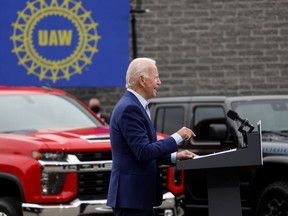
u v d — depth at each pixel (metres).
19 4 26.53
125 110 11.53
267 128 18.66
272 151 17.36
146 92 11.74
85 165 16.55
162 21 30.39
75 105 19.44
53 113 18.84
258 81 30.25
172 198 17.20
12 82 26.56
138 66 11.71
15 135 17.19
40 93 19.33
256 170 17.70
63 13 26.48
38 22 26.52
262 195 17.36
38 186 16.39
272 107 19.02
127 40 26.52
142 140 11.42
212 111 19.80
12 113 18.44
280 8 30.19
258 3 30.19
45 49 26.50
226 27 30.28
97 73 26.52
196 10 30.30
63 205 16.31
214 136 17.77
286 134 18.31
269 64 30.25
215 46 30.30
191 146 19.50
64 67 26.50
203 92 30.42
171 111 20.44
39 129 18.25
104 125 19.27
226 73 30.33
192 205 19.55
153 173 11.69
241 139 18.22
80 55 26.50
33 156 16.47
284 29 30.19
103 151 16.80
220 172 11.68
